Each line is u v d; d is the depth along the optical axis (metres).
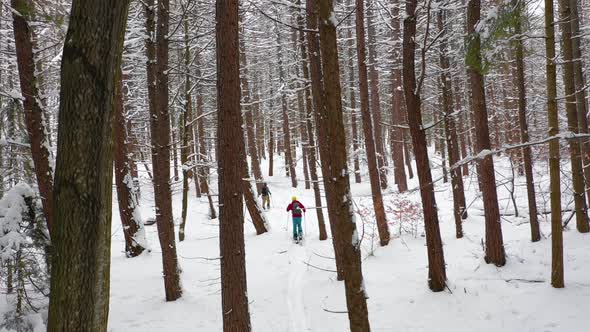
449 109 13.10
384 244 11.01
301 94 22.66
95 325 2.04
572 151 9.73
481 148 8.33
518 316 6.26
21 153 7.66
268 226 14.90
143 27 10.12
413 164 29.61
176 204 23.52
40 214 6.79
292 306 7.71
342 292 8.08
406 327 6.46
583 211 9.78
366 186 23.38
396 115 19.81
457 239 10.96
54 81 8.79
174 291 7.98
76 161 1.95
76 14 1.94
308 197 23.33
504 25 5.13
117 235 15.98
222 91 5.52
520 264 8.14
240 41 15.29
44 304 6.86
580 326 5.67
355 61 21.52
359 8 10.59
